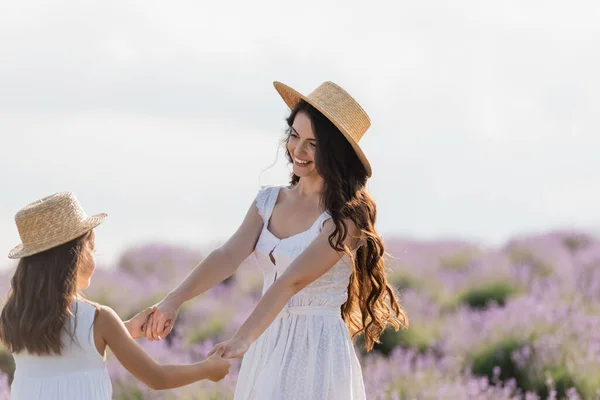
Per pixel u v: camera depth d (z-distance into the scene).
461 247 15.19
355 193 4.89
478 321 10.54
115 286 13.02
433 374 8.67
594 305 10.44
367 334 5.32
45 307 4.15
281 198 5.15
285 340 4.84
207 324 11.18
